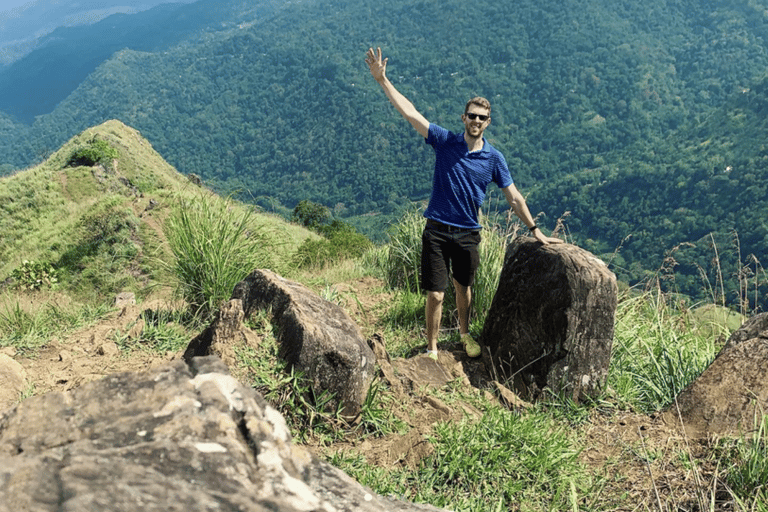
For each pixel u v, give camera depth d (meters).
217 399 1.08
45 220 29.34
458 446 3.11
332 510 0.90
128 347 4.43
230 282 5.29
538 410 3.92
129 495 0.78
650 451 3.36
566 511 2.82
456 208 4.33
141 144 66.12
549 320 4.06
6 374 3.67
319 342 3.23
